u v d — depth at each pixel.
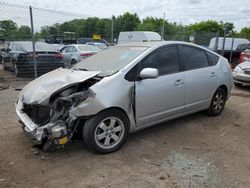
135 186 2.98
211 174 3.22
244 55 13.88
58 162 3.52
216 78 5.18
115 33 21.45
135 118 3.93
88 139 3.56
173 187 2.96
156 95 4.09
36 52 9.62
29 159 3.59
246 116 5.58
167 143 4.13
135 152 3.81
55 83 3.67
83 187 2.97
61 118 3.44
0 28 9.55
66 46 14.02
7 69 11.64
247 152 3.84
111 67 4.03
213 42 17.75
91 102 3.43
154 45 4.32
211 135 4.49
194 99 4.80
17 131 4.58
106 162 3.51
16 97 7.10
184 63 4.62
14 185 3.01
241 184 3.01
